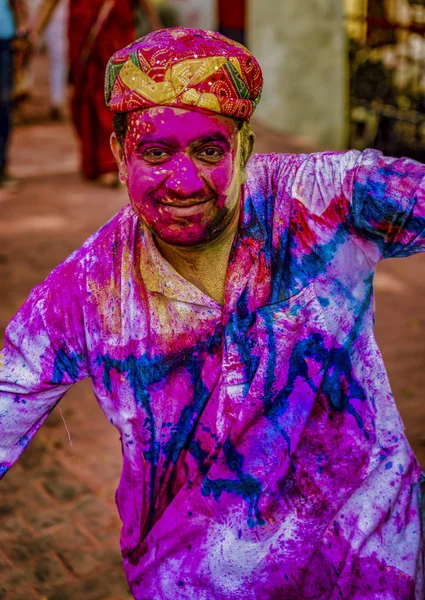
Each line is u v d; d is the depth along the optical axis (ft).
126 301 4.67
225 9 25.81
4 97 20.63
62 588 8.32
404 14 21.09
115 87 4.17
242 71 4.09
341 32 22.38
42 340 4.76
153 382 4.77
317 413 4.84
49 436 10.88
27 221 18.97
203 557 4.93
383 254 4.71
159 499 5.14
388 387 5.04
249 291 4.61
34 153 24.59
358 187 4.48
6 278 15.75
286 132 25.57
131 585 5.49
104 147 21.33
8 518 9.36
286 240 4.60
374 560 4.91
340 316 4.71
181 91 3.99
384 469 5.00
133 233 4.65
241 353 4.66
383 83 21.63
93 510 9.48
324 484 4.89
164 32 4.18
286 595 4.95
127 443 5.02
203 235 4.27
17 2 20.88
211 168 4.16
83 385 12.19
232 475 4.83
